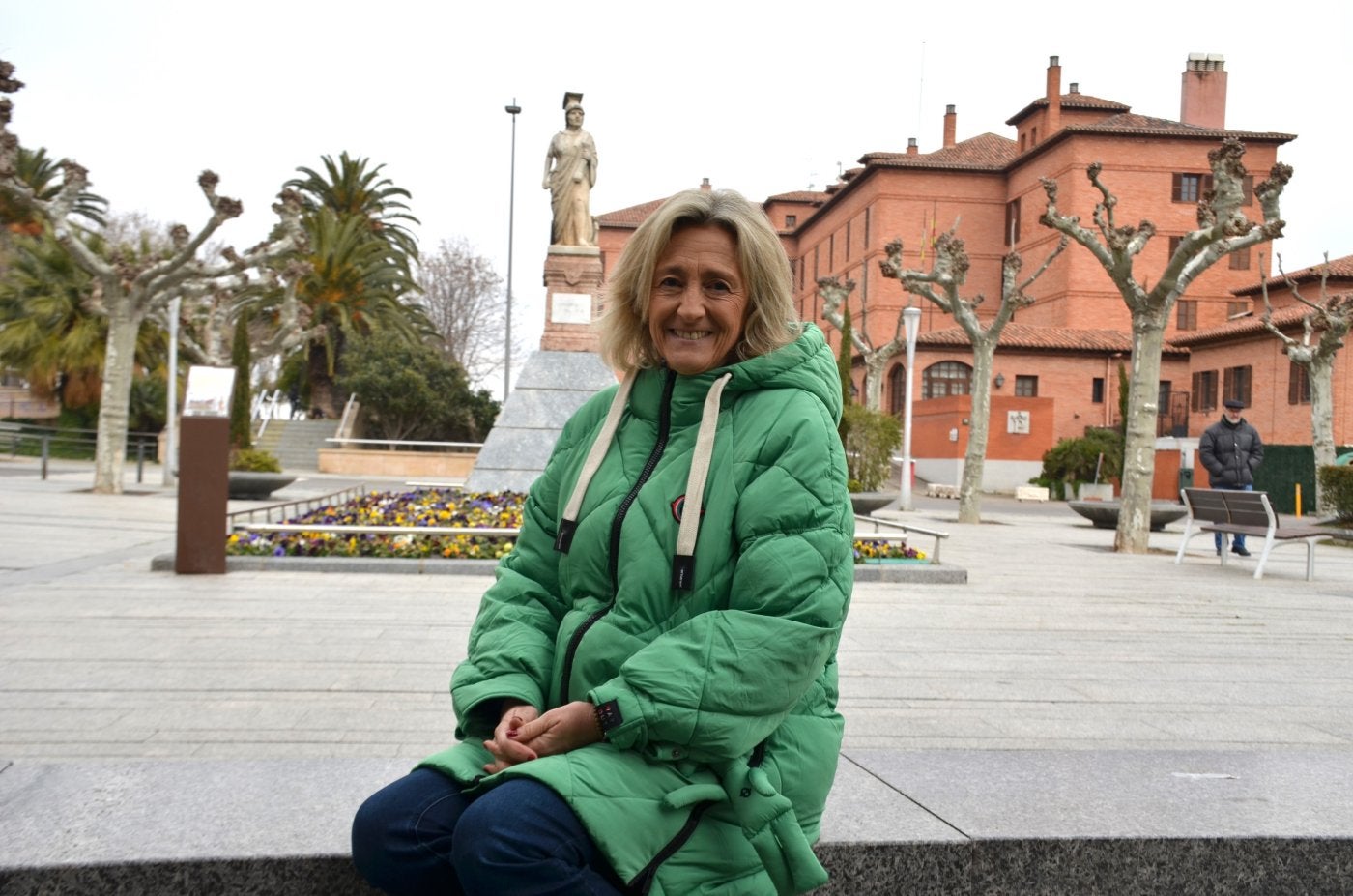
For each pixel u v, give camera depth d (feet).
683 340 7.93
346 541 33.76
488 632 8.05
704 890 6.89
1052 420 134.82
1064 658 21.40
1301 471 108.27
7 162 61.26
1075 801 10.21
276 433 136.77
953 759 11.71
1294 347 92.38
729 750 6.78
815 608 7.00
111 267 66.85
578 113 56.49
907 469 86.12
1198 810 10.02
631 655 7.25
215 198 63.87
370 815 6.96
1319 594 33.86
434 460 121.39
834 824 9.41
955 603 29.37
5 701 15.51
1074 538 58.59
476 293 193.47
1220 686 18.86
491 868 6.18
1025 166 171.63
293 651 19.62
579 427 8.77
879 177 178.19
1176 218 155.94
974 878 9.11
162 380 131.54
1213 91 173.27
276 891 8.34
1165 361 147.02
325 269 132.26
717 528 7.29
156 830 8.82
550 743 6.86
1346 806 10.25
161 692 16.21
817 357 7.95
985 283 178.70
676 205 7.97
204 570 30.35
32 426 126.52
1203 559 47.11
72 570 30.60
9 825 8.89
